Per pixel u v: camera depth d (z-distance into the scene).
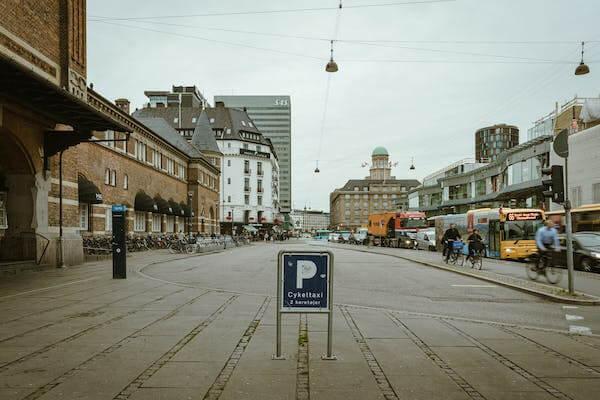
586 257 20.84
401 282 16.31
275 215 117.69
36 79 13.30
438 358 6.20
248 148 101.31
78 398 4.73
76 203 22.06
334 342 6.99
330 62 19.92
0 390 4.94
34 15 17.62
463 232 36.06
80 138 19.39
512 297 12.56
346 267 23.16
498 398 4.80
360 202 173.25
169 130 61.38
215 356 6.22
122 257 16.05
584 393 4.94
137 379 5.31
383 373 5.55
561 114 44.50
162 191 48.53
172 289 13.19
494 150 175.00
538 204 47.16
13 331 7.69
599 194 33.44
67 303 10.62
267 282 15.74
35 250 18.70
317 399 4.73
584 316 9.71
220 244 44.81
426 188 89.31
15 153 18.20
